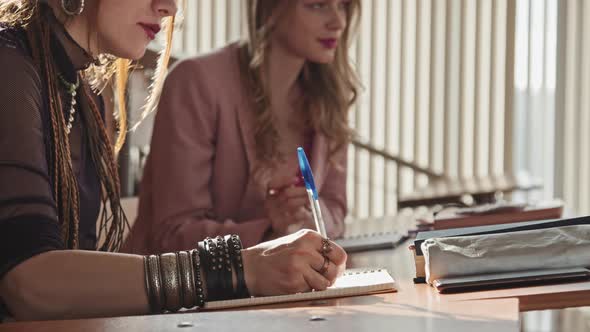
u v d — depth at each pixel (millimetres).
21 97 1542
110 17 1695
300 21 2689
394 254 2160
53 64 1687
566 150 5461
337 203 2850
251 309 1429
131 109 3666
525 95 5500
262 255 1553
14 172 1483
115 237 1910
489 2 5496
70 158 1694
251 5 2750
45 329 1211
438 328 1157
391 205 5613
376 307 1299
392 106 5613
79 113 1812
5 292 1457
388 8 5574
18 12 1666
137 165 3830
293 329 1170
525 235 1583
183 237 2553
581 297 1430
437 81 5574
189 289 1501
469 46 5547
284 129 2805
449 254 1551
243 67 2734
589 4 5375
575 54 5402
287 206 2484
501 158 5547
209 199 2662
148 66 3582
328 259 1575
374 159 5621
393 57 5594
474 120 5566
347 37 2852
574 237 1579
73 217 1683
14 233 1457
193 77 2689
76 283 1453
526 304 1424
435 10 5551
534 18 5445
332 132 2828
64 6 1668
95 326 1220
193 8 5512
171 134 2656
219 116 2688
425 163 5609
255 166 2689
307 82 2824
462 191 3506
